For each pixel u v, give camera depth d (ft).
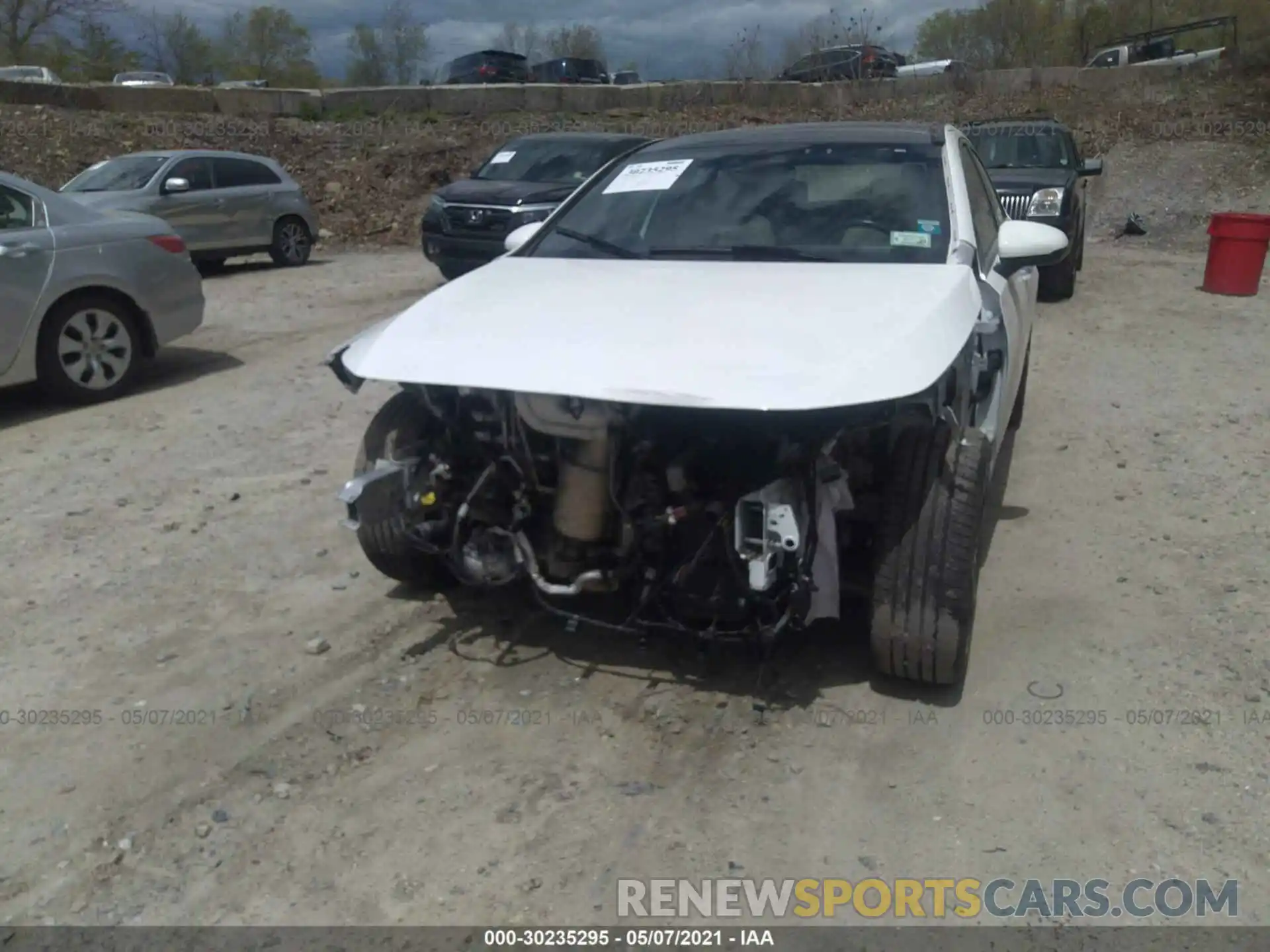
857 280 12.39
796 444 10.42
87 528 16.89
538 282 13.08
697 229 14.44
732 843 9.70
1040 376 26.40
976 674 12.37
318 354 29.14
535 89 78.48
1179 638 13.15
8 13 131.64
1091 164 40.37
